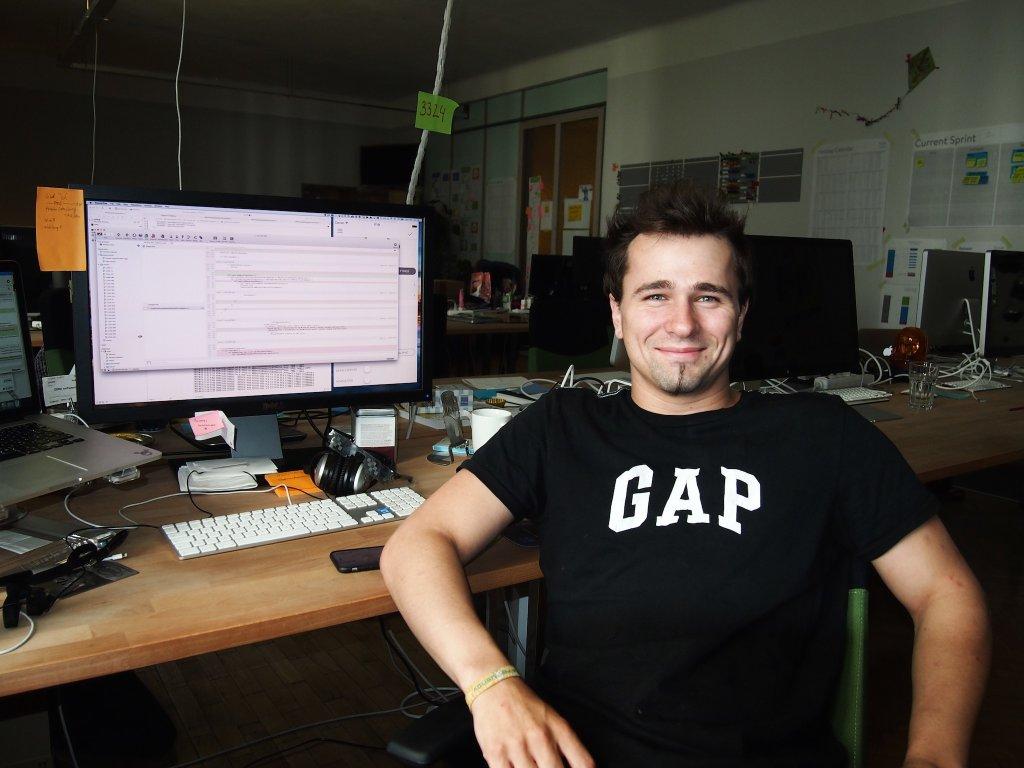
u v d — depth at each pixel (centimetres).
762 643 95
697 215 105
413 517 104
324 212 146
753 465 100
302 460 151
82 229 127
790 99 544
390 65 809
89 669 81
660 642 95
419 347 160
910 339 283
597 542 100
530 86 783
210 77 890
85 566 102
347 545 114
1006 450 182
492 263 698
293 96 871
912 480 100
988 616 94
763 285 220
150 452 127
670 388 106
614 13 607
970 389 274
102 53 783
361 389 156
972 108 446
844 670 97
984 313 302
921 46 467
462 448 164
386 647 233
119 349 133
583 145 738
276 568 105
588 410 112
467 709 90
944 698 87
